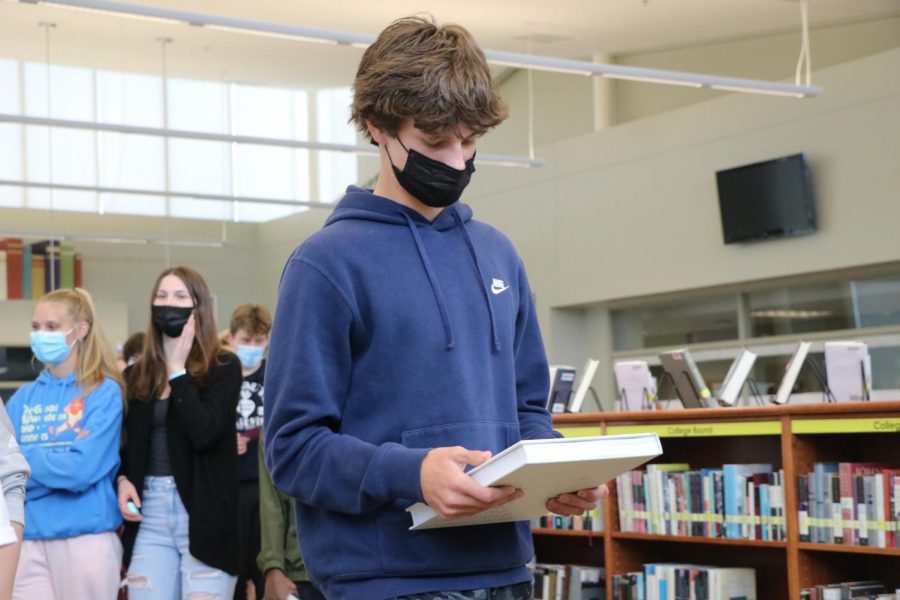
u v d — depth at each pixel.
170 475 3.63
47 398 3.60
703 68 11.84
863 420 3.89
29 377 13.45
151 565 3.60
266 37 12.46
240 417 4.76
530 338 1.85
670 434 4.58
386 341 1.60
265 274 16.67
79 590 3.51
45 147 14.91
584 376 6.25
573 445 1.36
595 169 12.00
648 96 12.30
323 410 1.57
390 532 1.59
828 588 4.08
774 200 10.14
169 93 15.52
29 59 13.47
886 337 9.70
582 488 1.56
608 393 12.17
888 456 4.34
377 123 1.59
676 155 11.17
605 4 10.28
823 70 9.99
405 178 1.59
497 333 1.70
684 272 11.05
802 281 10.35
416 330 1.61
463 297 1.67
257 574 4.73
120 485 3.60
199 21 7.44
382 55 1.58
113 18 11.89
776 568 4.80
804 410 4.07
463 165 1.59
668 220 11.23
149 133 10.23
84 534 3.53
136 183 15.52
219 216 16.41
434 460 1.43
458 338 1.64
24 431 3.57
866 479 3.95
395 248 1.64
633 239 11.57
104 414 3.56
